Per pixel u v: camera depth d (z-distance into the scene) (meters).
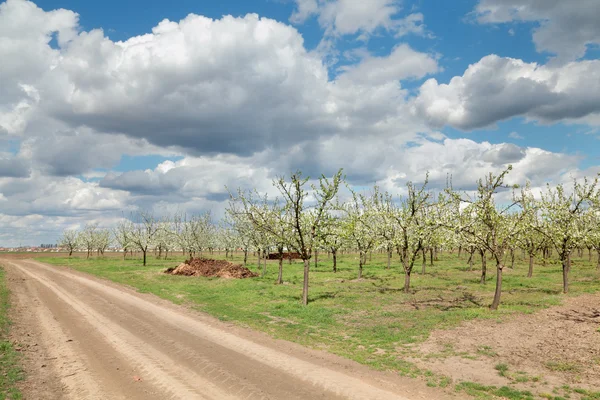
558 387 11.97
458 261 60.03
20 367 13.74
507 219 25.97
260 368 14.07
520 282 35.97
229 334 19.31
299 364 14.59
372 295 30.45
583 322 20.14
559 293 29.64
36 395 11.34
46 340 17.73
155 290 34.81
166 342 17.64
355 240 42.53
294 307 26.16
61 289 35.84
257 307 26.69
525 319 21.23
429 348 16.58
